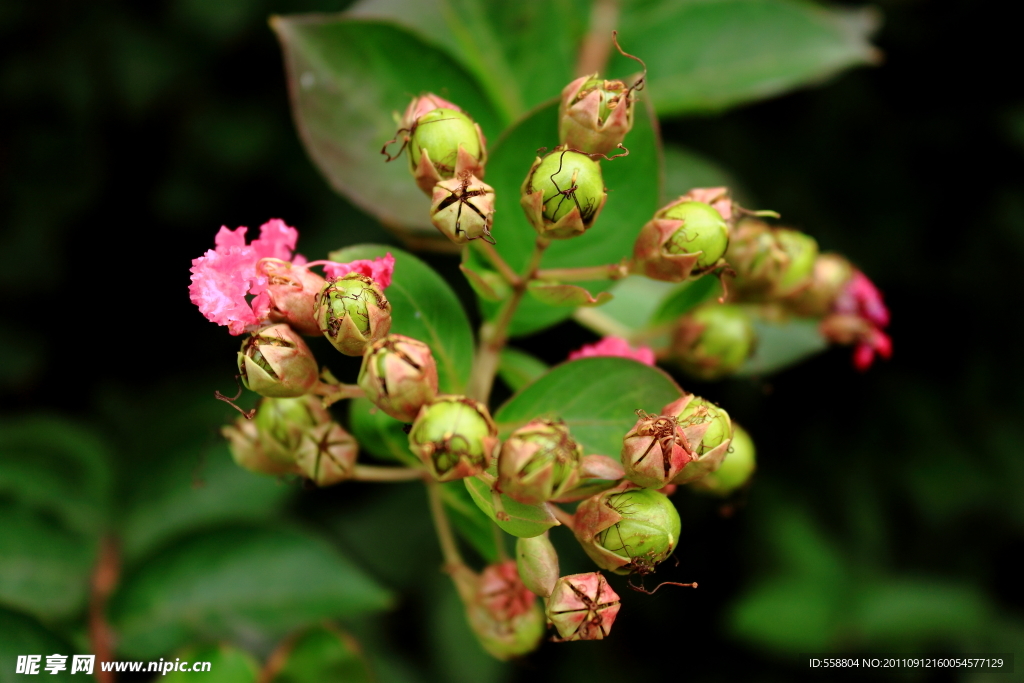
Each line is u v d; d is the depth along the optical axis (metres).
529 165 0.34
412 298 0.33
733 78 0.38
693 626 0.46
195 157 0.43
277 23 0.36
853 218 0.48
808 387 0.48
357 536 0.41
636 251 0.33
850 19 0.40
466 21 0.37
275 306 0.33
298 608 0.37
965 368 0.48
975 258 0.48
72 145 0.42
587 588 0.32
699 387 0.45
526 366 0.35
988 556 0.48
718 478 0.35
